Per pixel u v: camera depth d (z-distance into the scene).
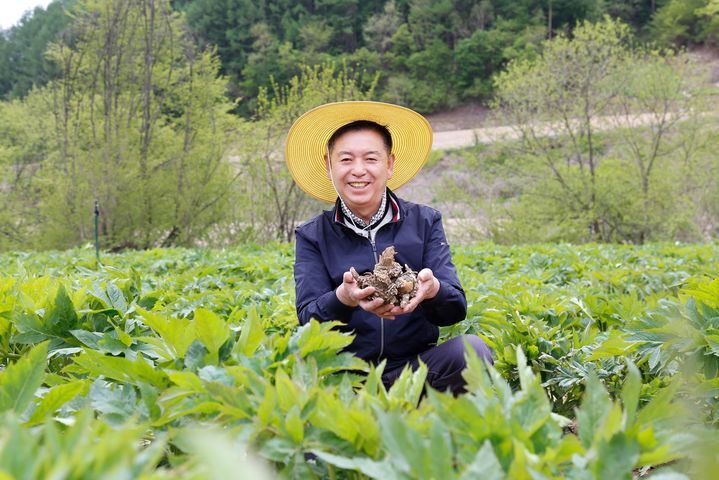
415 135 4.01
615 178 22.98
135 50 22.73
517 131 24.98
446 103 76.50
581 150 24.91
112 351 2.61
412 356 3.63
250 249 11.88
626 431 1.35
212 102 22.86
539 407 1.52
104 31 22.52
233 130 22.92
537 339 3.63
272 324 4.30
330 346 2.11
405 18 92.69
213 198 22.20
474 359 1.63
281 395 1.66
